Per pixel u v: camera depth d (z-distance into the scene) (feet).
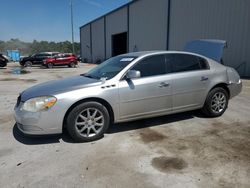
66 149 11.73
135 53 15.48
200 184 8.64
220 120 15.99
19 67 81.25
